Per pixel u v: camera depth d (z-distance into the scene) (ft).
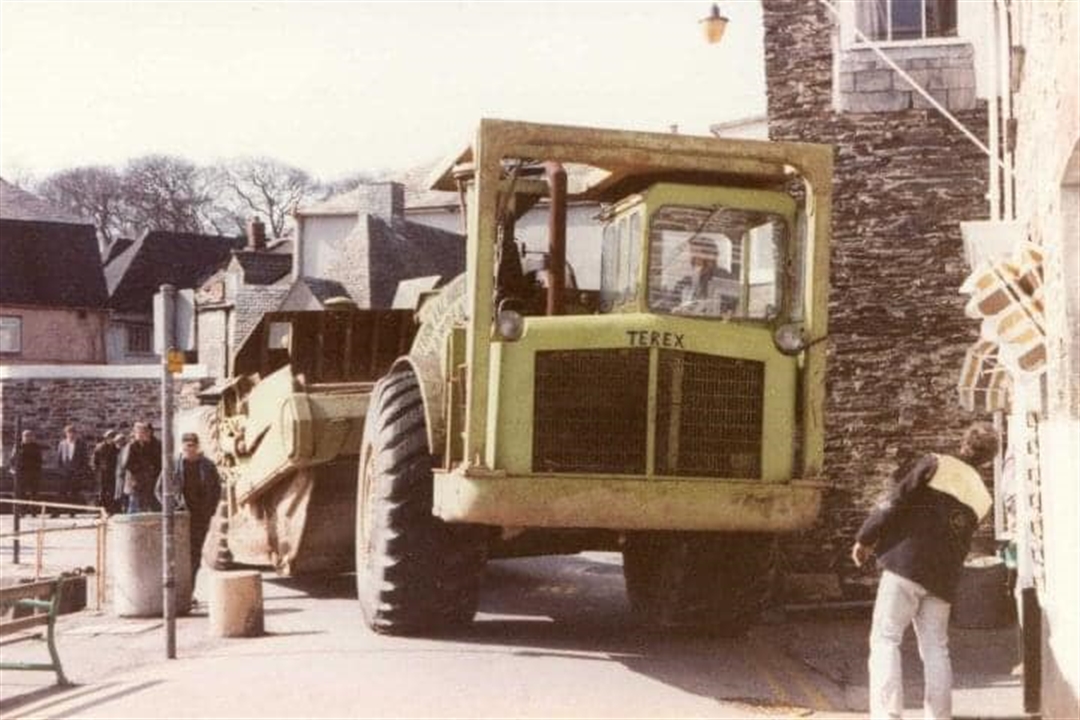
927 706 25.32
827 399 44.39
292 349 47.78
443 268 180.34
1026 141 34.17
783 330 32.58
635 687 29.73
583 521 31.40
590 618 41.88
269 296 186.39
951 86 44.32
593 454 31.60
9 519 102.58
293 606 45.03
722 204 33.09
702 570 37.09
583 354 31.68
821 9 45.14
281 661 32.83
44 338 203.00
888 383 44.34
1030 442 32.37
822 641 37.29
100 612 46.11
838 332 44.57
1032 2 31.17
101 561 47.78
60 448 113.50
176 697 28.63
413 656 33.06
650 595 39.45
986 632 39.04
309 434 44.62
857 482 44.19
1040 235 29.60
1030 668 27.55
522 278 34.47
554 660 32.91
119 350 235.61
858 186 44.73
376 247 172.86
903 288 44.45
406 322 48.08
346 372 48.37
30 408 128.06
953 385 44.14
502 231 34.37
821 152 33.19
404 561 34.86
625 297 33.19
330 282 172.76
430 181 37.88
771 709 27.81
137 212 282.36
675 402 31.78
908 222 44.50
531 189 34.45
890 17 44.75
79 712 27.45
